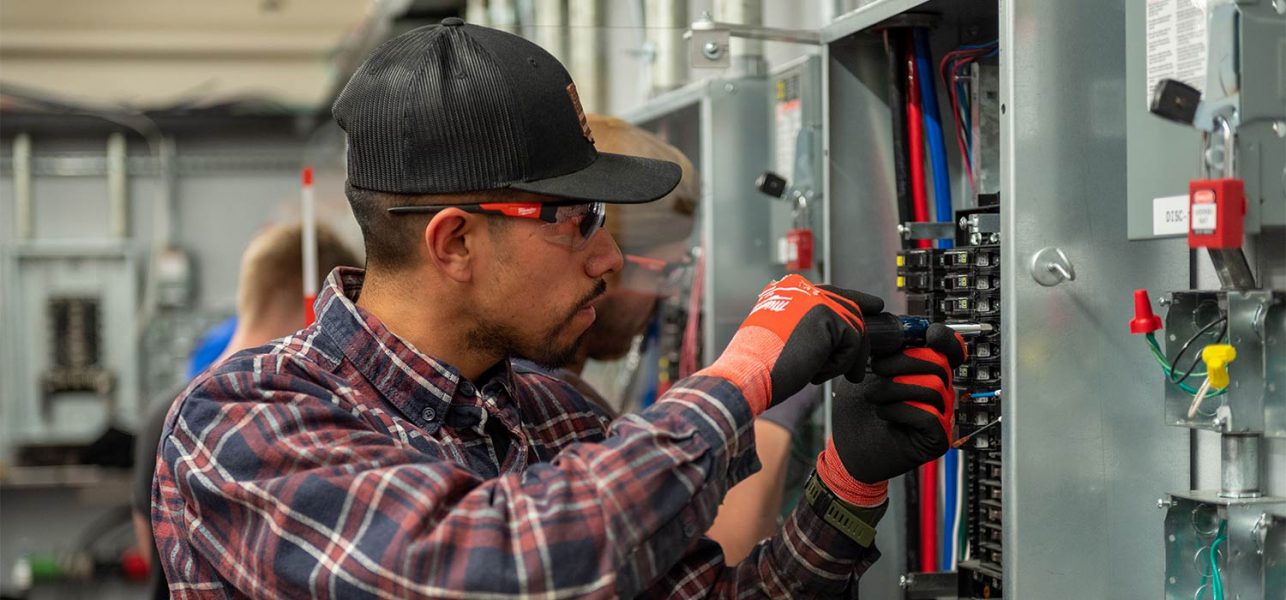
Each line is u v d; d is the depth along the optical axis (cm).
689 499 109
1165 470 129
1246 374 115
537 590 102
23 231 612
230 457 113
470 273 119
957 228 146
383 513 106
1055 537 126
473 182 115
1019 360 124
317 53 650
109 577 520
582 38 225
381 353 123
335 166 394
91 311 616
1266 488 124
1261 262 122
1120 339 127
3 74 632
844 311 119
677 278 211
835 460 133
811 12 195
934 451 127
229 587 118
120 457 552
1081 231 126
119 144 621
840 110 169
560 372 179
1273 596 120
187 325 625
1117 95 127
